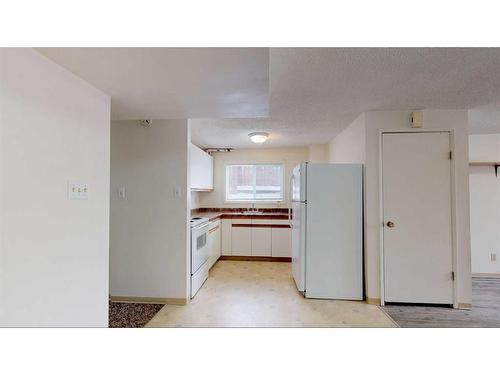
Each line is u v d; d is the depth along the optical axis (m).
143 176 2.92
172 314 2.61
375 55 1.73
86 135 1.60
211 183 5.12
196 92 1.79
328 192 3.06
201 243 3.40
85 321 1.57
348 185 3.05
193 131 3.83
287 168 5.26
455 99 2.54
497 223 3.83
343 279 3.02
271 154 5.29
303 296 3.08
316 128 3.65
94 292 1.65
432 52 1.69
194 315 2.59
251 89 1.75
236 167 5.41
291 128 3.65
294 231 3.51
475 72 1.98
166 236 2.89
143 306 2.79
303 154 5.23
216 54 1.29
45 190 1.29
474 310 2.74
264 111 2.23
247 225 4.76
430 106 2.74
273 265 4.43
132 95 1.84
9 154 1.12
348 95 2.44
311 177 3.08
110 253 2.95
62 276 1.40
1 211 1.08
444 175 2.84
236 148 5.23
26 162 1.19
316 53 1.69
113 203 2.95
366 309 2.76
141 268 2.91
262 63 1.39
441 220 2.84
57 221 1.37
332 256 3.04
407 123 2.87
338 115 3.07
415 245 2.86
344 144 3.72
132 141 2.94
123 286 2.93
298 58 1.76
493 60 1.80
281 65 1.86
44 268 1.28
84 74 1.50
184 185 2.89
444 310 2.73
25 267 1.18
